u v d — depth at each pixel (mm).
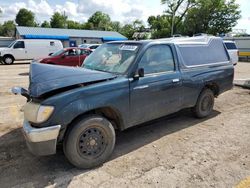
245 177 3262
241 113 6066
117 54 4293
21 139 4477
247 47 27594
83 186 3096
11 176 3320
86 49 14141
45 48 21969
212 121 5465
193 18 47938
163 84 4312
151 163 3637
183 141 4398
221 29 48031
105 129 3570
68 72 3594
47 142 3133
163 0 45438
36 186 3105
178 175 3314
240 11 48219
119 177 3281
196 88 5070
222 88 5832
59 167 3549
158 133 4777
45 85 3250
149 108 4164
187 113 5980
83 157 3430
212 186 3072
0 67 17703
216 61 5684
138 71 3877
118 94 3650
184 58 4875
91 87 3406
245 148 4102
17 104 6953
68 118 3193
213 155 3865
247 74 13875
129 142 4371
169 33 48656
